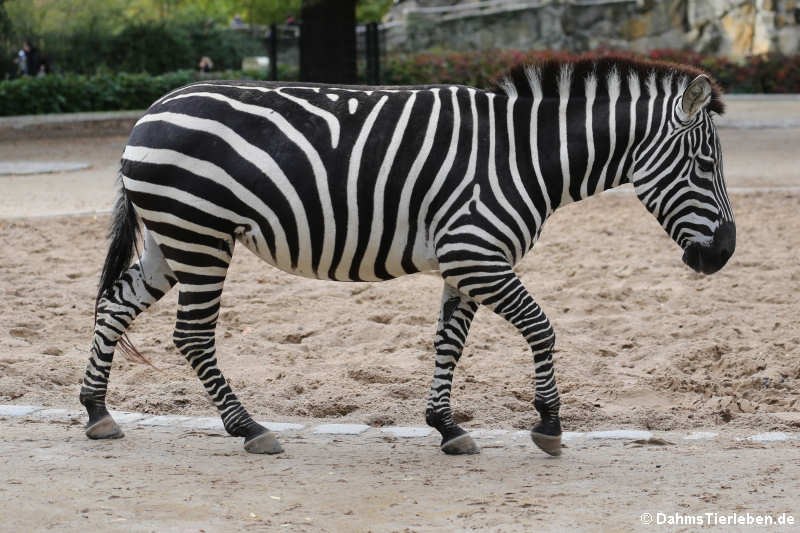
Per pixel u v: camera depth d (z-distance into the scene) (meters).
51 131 25.58
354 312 8.70
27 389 6.54
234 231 5.18
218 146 5.05
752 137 22.28
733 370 7.18
